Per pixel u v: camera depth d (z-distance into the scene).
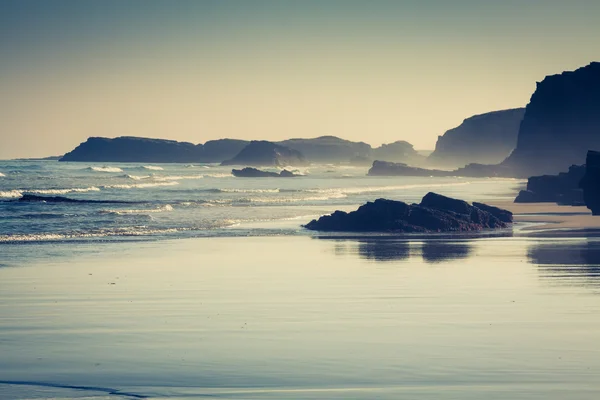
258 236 40.91
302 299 21.70
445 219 45.31
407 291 23.02
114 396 12.83
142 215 53.47
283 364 14.65
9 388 13.27
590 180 59.81
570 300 21.39
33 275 26.31
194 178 163.12
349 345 16.12
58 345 16.20
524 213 61.25
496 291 22.92
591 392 12.84
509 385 13.23
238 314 19.47
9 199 73.69
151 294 22.55
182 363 14.75
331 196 85.50
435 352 15.50
